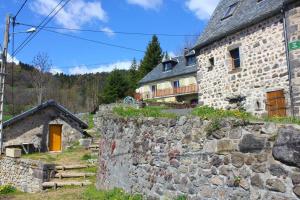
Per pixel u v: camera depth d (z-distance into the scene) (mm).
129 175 8594
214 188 5859
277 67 12352
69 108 56656
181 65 41750
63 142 23734
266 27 12852
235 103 14344
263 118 6332
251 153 5172
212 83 15773
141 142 8227
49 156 18797
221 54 15227
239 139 5430
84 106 61344
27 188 13938
